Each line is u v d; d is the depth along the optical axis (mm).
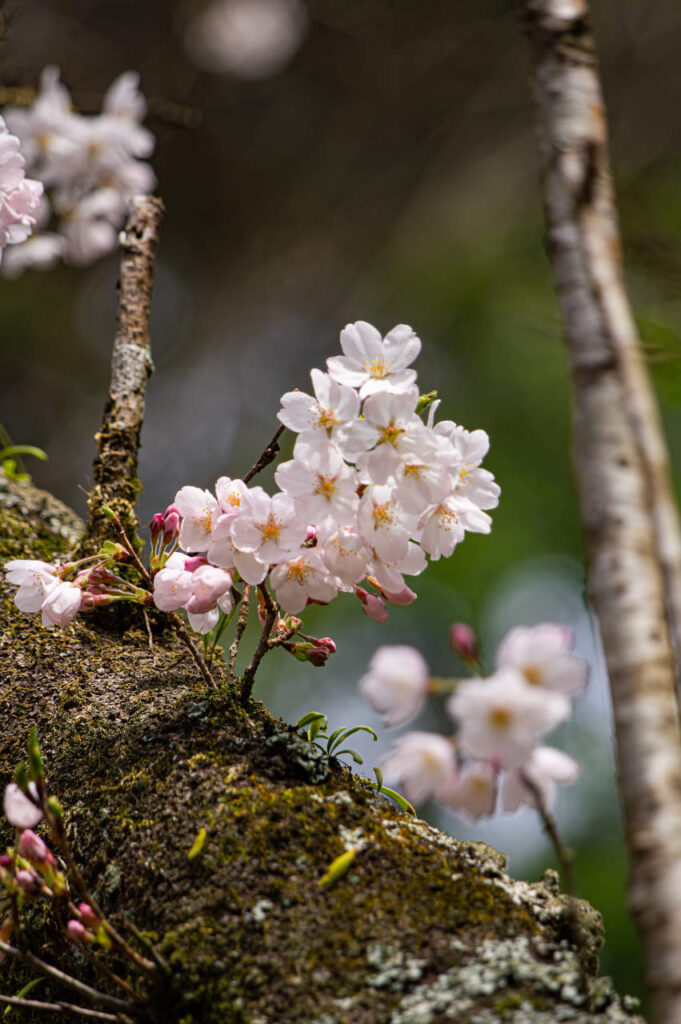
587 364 1685
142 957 1731
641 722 1646
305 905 1727
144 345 2006
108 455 1955
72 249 2348
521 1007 1688
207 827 1751
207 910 1729
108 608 1901
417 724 3645
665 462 1678
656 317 1932
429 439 1758
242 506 1775
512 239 4332
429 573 3629
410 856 1751
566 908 1740
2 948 1718
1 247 1939
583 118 1713
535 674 1682
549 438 3688
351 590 1788
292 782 1771
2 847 1809
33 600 1822
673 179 4586
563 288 1696
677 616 1667
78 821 1786
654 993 1627
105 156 2309
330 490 1755
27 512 2025
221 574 1768
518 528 3596
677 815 1637
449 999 1693
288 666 3676
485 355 4023
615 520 1668
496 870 1755
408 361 1766
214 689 1815
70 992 1765
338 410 1757
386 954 1711
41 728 1838
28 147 2293
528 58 1729
